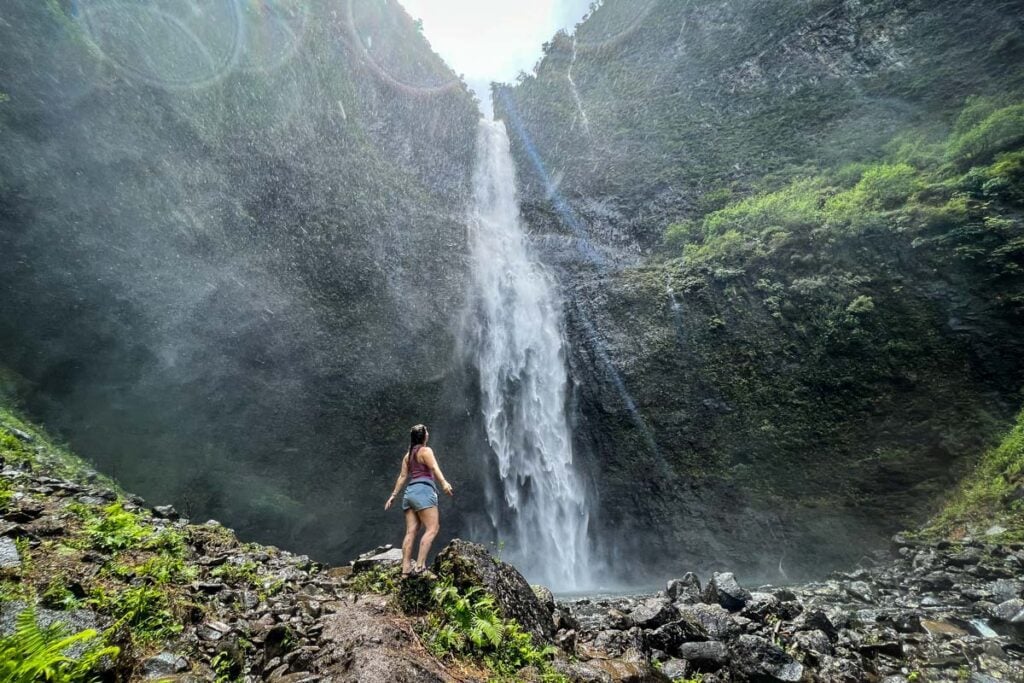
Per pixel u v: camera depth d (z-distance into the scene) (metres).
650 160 37.28
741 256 23.89
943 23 29.30
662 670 5.58
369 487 22.73
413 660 3.72
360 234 26.20
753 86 36.50
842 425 18.81
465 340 27.20
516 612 4.94
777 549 19.03
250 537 19.09
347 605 5.05
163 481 16.59
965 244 18.58
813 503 18.62
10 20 16.14
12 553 3.82
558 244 33.69
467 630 4.30
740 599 7.90
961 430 16.64
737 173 32.19
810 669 6.08
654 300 25.08
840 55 33.16
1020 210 18.27
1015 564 10.49
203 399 18.34
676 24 46.44
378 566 6.45
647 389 23.52
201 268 19.06
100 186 16.92
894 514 16.88
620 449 23.53
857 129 28.77
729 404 21.33
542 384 26.75
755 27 39.66
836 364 19.56
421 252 28.52
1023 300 17.06
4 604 3.14
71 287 15.45
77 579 3.87
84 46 18.06
